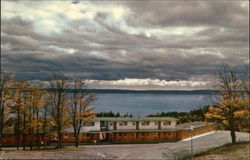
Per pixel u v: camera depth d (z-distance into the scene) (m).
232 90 40.59
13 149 45.81
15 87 41.22
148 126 63.22
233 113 39.62
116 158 39.78
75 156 34.25
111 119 62.16
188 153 42.03
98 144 56.16
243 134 65.50
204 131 71.38
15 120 43.69
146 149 49.28
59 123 46.09
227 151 35.69
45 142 50.00
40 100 43.03
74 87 48.62
